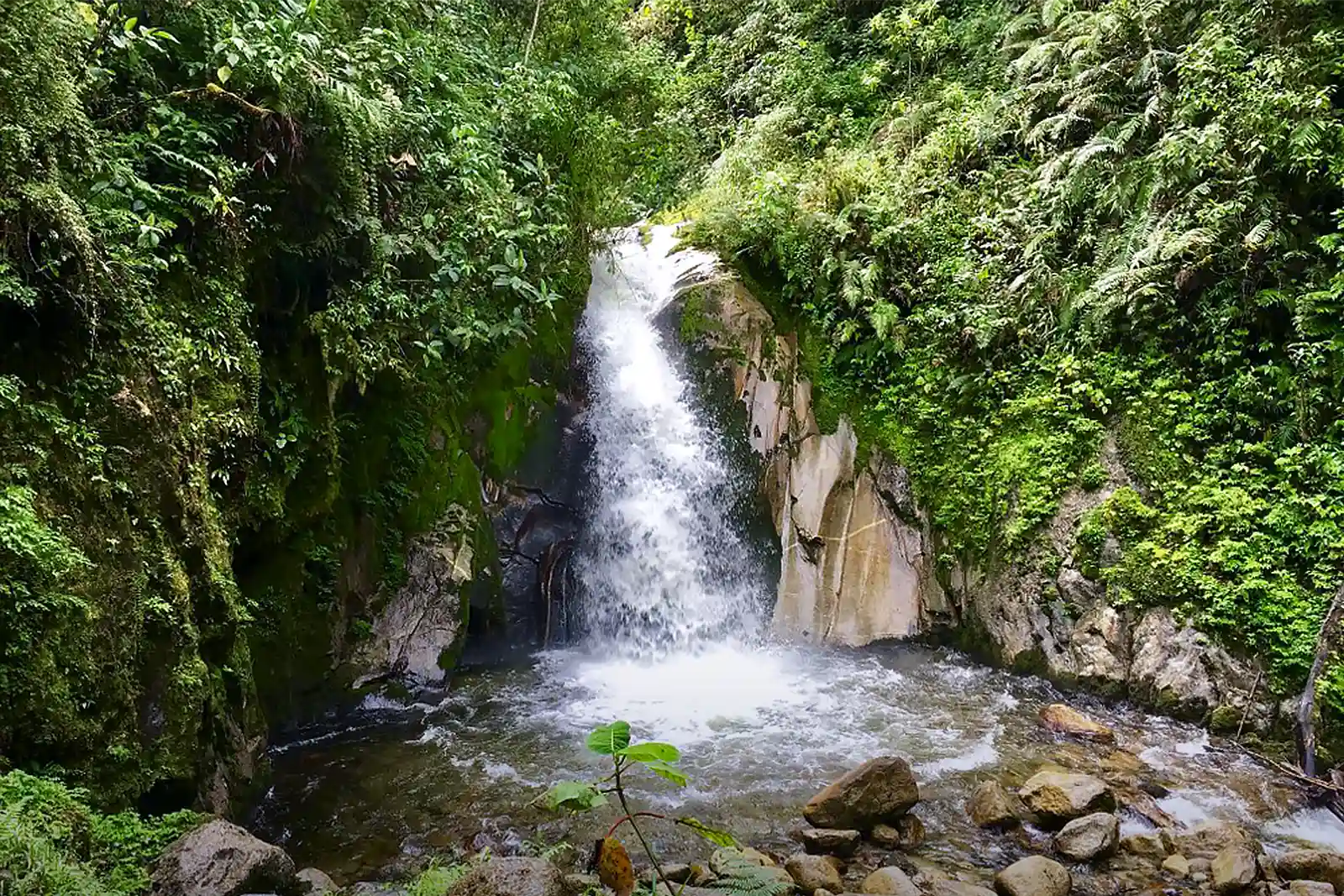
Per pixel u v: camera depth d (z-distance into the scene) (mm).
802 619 8406
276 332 5523
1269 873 4121
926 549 8211
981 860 4293
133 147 4238
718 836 3070
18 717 2955
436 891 3305
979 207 9125
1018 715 6363
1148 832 4562
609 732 2850
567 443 8484
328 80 5172
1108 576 6727
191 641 3906
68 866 2551
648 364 9242
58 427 3320
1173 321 6941
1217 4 7695
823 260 9258
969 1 12727
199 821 3561
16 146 3242
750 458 8812
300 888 3514
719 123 14695
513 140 8172
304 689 5766
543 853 4176
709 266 9641
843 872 4133
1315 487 6000
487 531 7516
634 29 16391
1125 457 6973
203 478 4293
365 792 4945
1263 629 5863
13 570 3004
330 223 5664
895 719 6305
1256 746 5656
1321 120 6324
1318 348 6207
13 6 3279
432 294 6492
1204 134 6758
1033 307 7906
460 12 8461
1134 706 6395
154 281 4160
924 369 8492
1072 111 8578
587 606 8227
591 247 9180
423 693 6555
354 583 6266
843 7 14406
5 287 3070
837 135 12359
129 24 4207
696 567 8539
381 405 6625
